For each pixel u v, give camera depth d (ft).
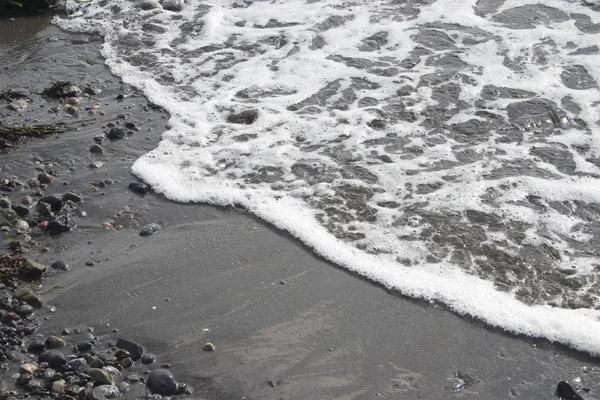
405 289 16.37
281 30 28.27
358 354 14.82
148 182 20.24
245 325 15.57
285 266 17.20
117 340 15.21
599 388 14.01
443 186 19.71
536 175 20.04
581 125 22.12
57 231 18.61
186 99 24.20
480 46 26.37
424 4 29.37
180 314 15.92
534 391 13.97
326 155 21.12
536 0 29.17
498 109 22.94
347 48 26.81
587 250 17.46
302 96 24.03
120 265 17.38
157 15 30.01
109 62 26.66
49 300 16.40
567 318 15.44
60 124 22.90
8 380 14.26
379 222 18.51
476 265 17.03
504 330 15.30
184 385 14.23
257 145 21.61
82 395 13.96
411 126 22.30
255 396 13.94
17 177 20.56
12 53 27.48
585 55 25.50
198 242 18.07
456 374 14.34
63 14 30.35
